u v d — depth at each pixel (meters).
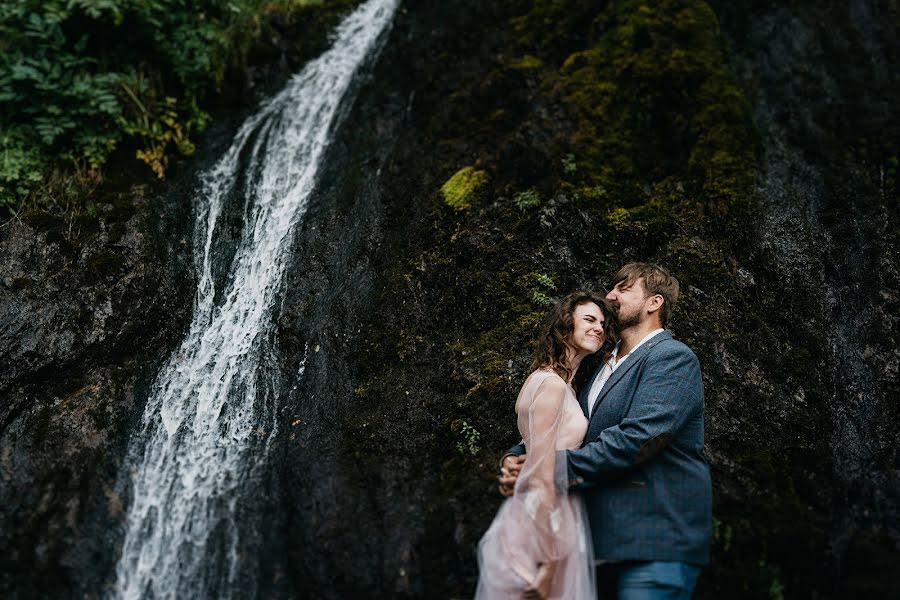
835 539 3.12
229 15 5.77
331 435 3.58
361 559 3.09
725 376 3.64
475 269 4.11
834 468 3.43
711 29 4.90
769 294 3.96
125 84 5.04
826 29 4.98
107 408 3.68
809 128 4.54
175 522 3.24
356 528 3.18
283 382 3.83
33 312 3.94
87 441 3.53
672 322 3.80
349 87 5.39
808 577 3.02
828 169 4.39
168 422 3.67
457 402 3.62
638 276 3.15
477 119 4.95
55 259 4.17
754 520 3.13
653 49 4.81
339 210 4.60
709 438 3.45
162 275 4.22
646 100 4.67
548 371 2.94
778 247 4.09
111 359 3.89
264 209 4.67
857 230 4.13
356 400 3.73
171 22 5.43
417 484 3.36
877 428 3.56
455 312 4.00
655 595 2.58
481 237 4.20
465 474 3.35
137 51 5.37
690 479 2.72
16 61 4.94
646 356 2.89
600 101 4.67
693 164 4.39
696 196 4.28
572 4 5.29
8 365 3.77
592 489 2.77
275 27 5.84
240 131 5.23
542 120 4.68
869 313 3.88
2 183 4.50
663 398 2.73
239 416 3.71
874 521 3.18
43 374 3.79
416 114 5.19
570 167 4.39
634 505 2.68
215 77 5.42
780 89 4.73
